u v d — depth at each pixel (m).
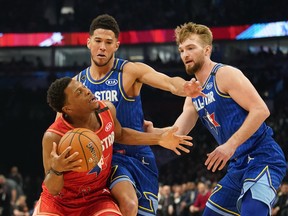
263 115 4.99
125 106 5.05
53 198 4.71
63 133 4.47
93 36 5.02
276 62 23.16
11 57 26.30
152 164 5.25
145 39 24.14
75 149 4.20
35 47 25.52
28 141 25.20
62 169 4.20
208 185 14.80
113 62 5.12
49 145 4.45
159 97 24.67
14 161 24.98
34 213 4.73
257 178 5.10
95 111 4.64
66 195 4.63
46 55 25.91
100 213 4.57
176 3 25.03
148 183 5.15
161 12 25.00
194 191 14.46
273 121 21.08
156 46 24.45
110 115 4.69
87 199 4.68
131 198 4.71
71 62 25.66
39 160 24.86
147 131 5.42
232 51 23.47
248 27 22.97
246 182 5.13
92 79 5.12
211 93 5.27
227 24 23.31
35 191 22.12
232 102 5.19
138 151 5.16
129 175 4.93
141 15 25.08
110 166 4.78
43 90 25.97
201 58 5.31
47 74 25.95
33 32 25.12
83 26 25.06
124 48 24.69
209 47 5.39
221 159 4.84
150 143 4.83
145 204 5.05
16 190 15.48
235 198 5.37
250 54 23.34
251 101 5.04
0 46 25.33
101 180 4.71
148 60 24.41
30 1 26.77
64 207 4.70
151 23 24.67
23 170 24.73
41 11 26.73
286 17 22.17
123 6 25.59
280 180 5.22
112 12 25.45
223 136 5.35
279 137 19.77
